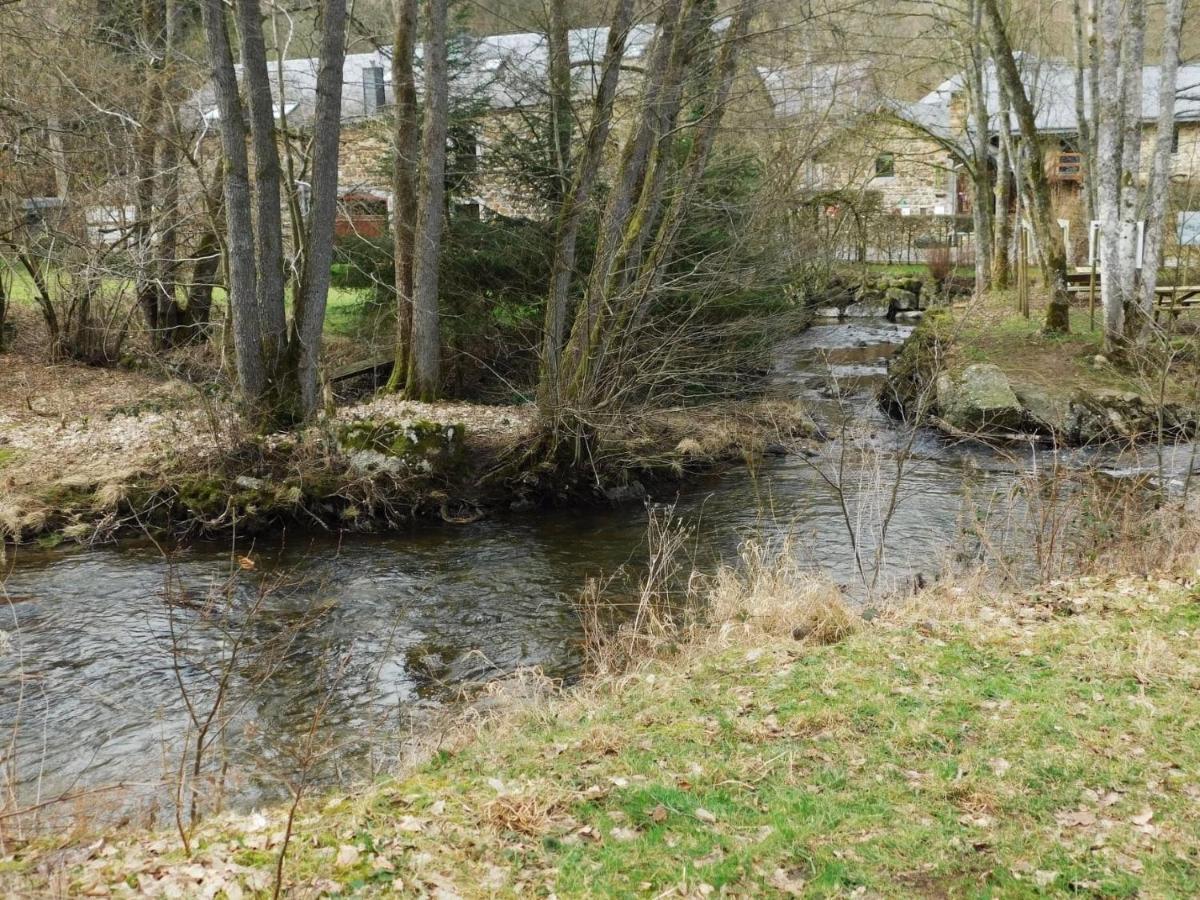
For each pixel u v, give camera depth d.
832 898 4.46
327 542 13.38
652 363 17.50
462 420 17.20
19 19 18.86
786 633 8.33
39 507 13.23
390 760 7.21
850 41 19.94
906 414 19.64
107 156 19.70
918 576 9.89
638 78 19.08
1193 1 25.80
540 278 20.36
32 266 19.83
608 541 13.30
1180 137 37.03
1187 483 10.45
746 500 14.93
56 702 8.41
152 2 20.95
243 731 7.85
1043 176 20.84
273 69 30.80
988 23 25.55
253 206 18.59
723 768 5.72
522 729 6.74
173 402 17.25
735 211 18.83
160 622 10.29
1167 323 18.64
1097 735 5.92
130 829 5.64
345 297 27.59
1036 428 17.30
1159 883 4.48
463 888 4.52
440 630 10.20
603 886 4.55
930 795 5.36
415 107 19.02
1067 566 10.01
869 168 33.28
